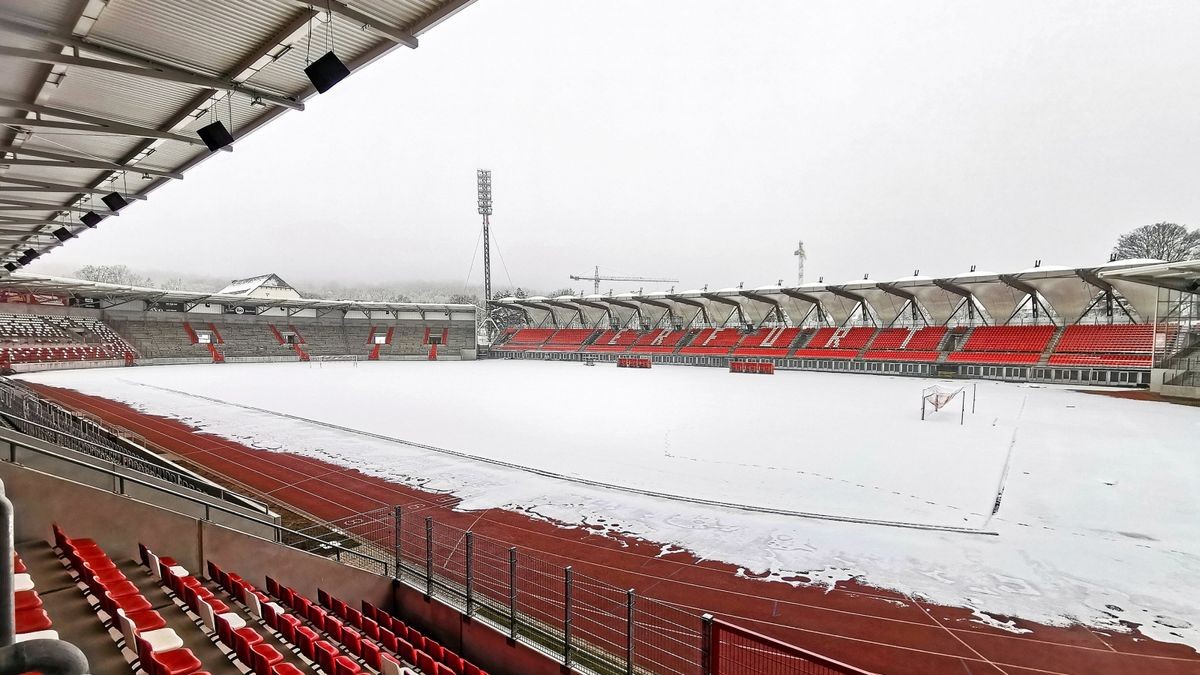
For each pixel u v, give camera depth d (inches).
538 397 1429.6
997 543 456.8
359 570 372.8
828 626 331.3
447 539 469.4
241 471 685.3
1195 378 1384.1
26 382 1594.5
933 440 863.1
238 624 279.0
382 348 3184.1
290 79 450.6
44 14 350.0
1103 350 1679.4
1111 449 788.6
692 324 2940.5
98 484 382.9
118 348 2379.4
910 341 2140.7
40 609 221.6
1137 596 366.3
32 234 1025.5
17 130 539.5
